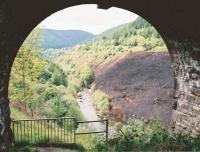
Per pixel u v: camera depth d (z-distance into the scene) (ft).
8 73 40.24
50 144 47.57
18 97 75.72
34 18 39.27
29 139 49.49
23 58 74.38
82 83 166.71
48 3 39.19
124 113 102.42
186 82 48.21
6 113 39.91
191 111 46.60
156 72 131.54
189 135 41.65
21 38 39.91
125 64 159.12
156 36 179.63
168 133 40.73
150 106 101.71
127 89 126.00
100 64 198.29
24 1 35.47
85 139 58.95
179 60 49.39
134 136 40.73
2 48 36.68
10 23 35.76
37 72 76.13
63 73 144.15
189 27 42.83
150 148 33.63
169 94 106.01
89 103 126.93
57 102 95.50
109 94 126.72
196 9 39.42
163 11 44.24
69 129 74.38
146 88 119.55
